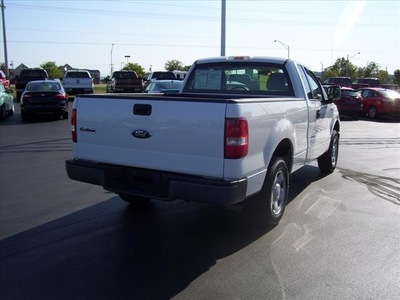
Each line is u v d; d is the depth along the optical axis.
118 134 4.66
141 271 4.08
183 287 3.77
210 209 5.95
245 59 6.42
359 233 5.00
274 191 5.09
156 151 4.43
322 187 7.11
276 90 6.17
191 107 4.20
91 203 6.25
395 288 3.72
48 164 9.09
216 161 4.12
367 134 15.02
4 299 3.58
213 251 4.53
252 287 3.75
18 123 17.09
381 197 6.54
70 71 30.16
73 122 5.00
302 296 3.59
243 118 4.10
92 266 4.19
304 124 5.92
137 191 4.59
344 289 3.70
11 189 7.02
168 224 5.36
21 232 5.08
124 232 5.09
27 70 29.97
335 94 7.48
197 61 6.84
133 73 32.44
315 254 4.42
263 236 4.92
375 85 35.59
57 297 3.61
